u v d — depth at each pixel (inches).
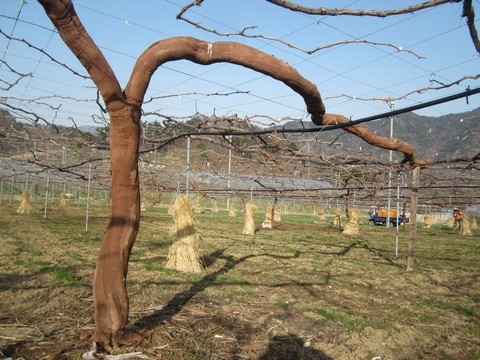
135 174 153.9
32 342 163.6
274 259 425.4
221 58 144.6
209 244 525.0
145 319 205.2
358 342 194.2
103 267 152.8
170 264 341.1
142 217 970.1
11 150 385.7
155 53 144.1
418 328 223.0
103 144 282.7
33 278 280.8
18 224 630.5
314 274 354.0
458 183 510.9
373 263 434.6
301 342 189.8
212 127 187.8
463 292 320.5
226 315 221.5
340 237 719.1
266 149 209.3
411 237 401.4
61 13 123.0
